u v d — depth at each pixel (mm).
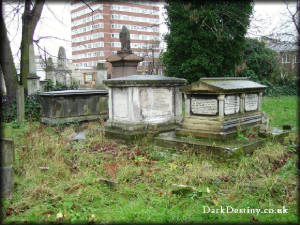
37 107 11969
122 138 7691
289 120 11203
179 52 18719
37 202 4062
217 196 4242
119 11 43406
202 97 6895
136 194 4391
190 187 4332
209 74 18281
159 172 5277
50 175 5027
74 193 4348
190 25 17109
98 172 5363
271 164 5492
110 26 42844
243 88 7141
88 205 4023
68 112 10422
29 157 5789
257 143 6387
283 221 3477
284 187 4355
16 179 4781
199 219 3574
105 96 11492
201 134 6734
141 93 7836
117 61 14484
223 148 5730
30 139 6996
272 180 4453
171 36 18438
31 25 14016
